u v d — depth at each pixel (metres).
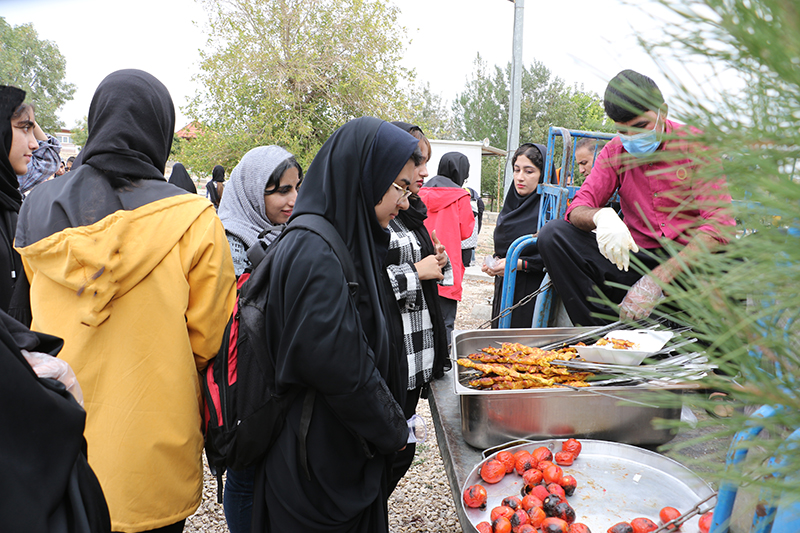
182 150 13.16
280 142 12.67
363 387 1.38
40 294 1.37
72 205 1.35
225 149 12.84
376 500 1.59
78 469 0.97
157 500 1.38
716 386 0.53
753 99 0.43
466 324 6.16
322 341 1.32
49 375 0.96
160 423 1.38
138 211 1.38
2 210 1.90
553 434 1.62
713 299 0.53
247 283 1.50
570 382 1.72
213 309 1.51
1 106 1.63
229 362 1.47
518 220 3.76
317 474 1.43
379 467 1.57
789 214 0.41
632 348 1.66
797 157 0.41
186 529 2.61
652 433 1.59
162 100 1.58
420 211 2.33
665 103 0.45
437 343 2.20
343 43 13.20
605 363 1.67
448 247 3.84
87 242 1.28
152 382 1.37
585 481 1.44
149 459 1.36
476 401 1.63
